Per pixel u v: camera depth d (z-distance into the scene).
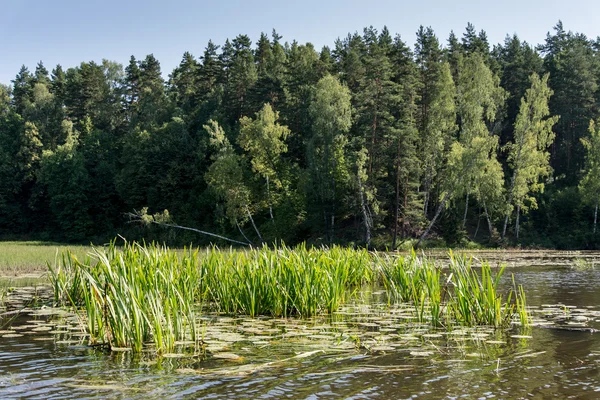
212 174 48.03
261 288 10.94
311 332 8.80
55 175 63.50
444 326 9.28
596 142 47.56
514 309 10.81
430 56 56.81
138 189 60.34
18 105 85.56
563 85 60.56
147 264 10.06
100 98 81.25
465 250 42.59
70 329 9.19
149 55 80.44
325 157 45.38
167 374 6.31
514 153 47.62
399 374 6.27
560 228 48.09
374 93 44.03
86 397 5.48
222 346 7.70
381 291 14.68
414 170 44.44
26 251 30.25
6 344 7.98
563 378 6.07
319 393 5.61
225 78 70.38
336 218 48.81
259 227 52.66
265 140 48.81
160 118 68.69
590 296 13.15
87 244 57.97
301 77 58.59
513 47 73.00
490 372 6.33
